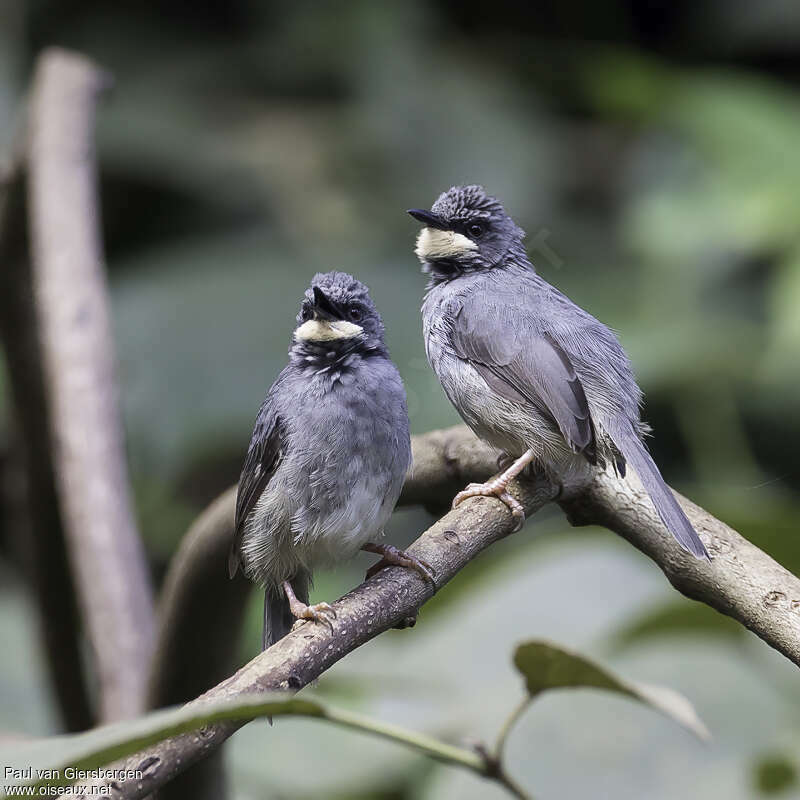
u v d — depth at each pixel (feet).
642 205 52.95
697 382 48.16
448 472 24.48
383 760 30.25
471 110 61.41
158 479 49.44
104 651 25.77
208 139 61.05
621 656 31.07
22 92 61.41
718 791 27.86
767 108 54.08
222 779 22.75
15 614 40.57
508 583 33.12
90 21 65.05
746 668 30.25
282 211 58.95
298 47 64.90
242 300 52.42
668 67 65.05
